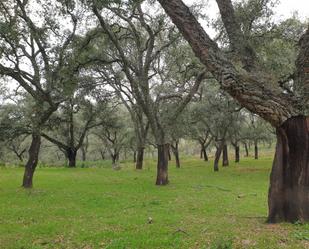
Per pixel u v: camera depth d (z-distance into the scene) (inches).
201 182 1037.2
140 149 1627.7
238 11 744.3
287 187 366.0
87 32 901.8
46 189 889.5
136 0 677.9
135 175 1285.7
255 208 585.0
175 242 332.8
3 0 786.8
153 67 1200.2
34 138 940.0
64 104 1261.1
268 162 1924.2
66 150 1907.0
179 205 619.5
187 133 1850.4
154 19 945.5
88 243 359.3
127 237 361.7
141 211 554.9
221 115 1456.7
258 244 305.0
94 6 740.0
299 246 295.9
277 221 370.3
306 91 348.5
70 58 884.0
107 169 1654.8
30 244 372.5
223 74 342.6
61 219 507.5
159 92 1211.9
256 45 787.4
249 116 1904.5
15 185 997.2
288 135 354.6
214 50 350.0
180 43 999.0
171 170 1569.9
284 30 845.8
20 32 823.7
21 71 856.3
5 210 591.2
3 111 1359.5
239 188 892.0
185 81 1036.5
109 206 619.2
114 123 1914.4
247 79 342.0
